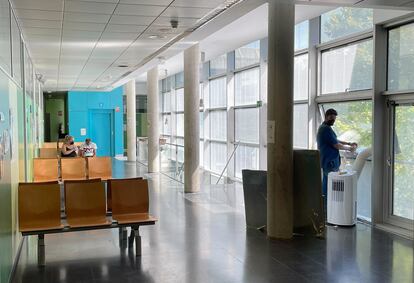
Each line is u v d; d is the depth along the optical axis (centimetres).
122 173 1478
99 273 487
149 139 1485
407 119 657
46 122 2322
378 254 552
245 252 561
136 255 546
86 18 627
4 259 421
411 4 552
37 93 1269
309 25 863
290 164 621
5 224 435
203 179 1277
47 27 674
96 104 2095
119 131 2147
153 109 1476
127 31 723
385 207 696
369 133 739
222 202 912
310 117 862
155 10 592
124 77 1417
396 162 682
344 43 775
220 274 481
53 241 620
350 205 689
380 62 680
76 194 565
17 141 575
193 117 1029
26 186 540
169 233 655
